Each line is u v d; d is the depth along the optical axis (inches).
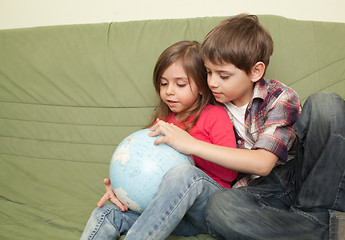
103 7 62.6
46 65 55.1
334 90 50.1
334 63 50.1
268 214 31.3
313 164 32.9
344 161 31.0
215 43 37.2
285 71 49.7
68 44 54.6
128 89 52.6
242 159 35.1
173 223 31.2
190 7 60.1
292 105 38.7
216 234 33.5
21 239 37.0
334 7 57.7
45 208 44.9
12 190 49.9
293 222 31.0
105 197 38.4
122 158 34.6
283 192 39.5
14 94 56.2
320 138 31.8
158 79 42.9
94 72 53.6
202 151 35.3
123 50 52.7
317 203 32.2
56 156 54.6
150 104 52.1
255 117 41.0
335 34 50.5
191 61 41.0
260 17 50.8
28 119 56.0
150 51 51.9
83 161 53.9
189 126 42.9
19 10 65.4
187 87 41.8
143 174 33.3
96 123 53.9
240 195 33.2
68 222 40.6
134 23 53.7
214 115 42.3
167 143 35.8
